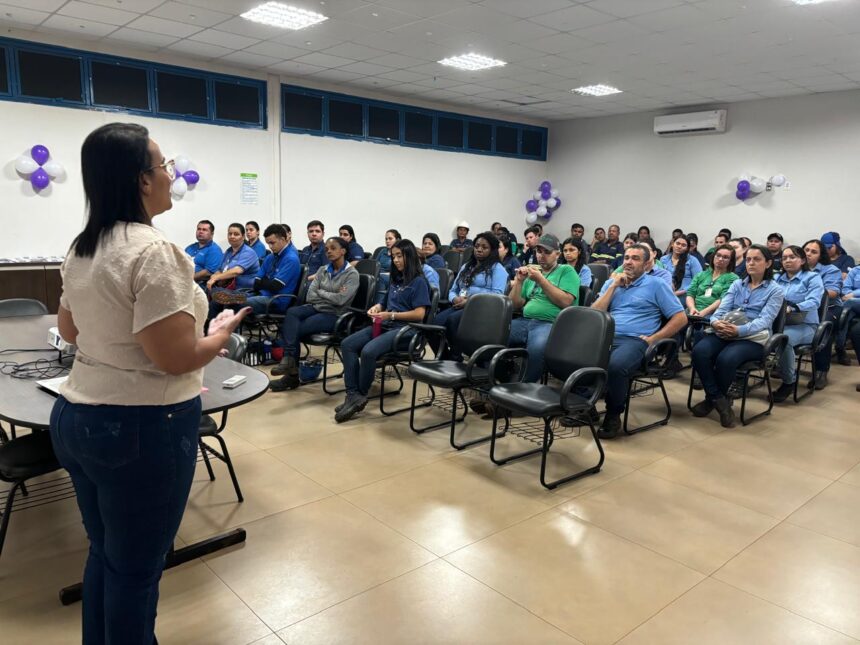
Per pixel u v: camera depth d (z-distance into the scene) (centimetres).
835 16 497
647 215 990
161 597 192
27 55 597
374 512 253
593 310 302
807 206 820
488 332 342
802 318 423
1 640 171
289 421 364
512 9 500
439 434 347
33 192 616
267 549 222
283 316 495
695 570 216
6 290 576
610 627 183
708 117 877
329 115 820
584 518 252
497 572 212
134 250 112
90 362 118
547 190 1095
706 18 510
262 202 776
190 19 547
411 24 547
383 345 365
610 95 847
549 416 273
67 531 231
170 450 120
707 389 379
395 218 913
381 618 185
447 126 956
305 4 499
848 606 196
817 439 353
